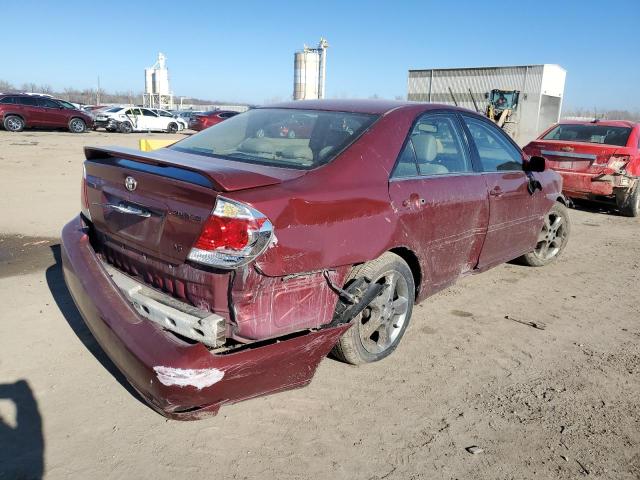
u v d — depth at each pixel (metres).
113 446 2.66
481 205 4.14
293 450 2.68
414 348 3.82
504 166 4.60
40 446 2.63
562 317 4.54
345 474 2.54
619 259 6.49
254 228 2.50
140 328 2.61
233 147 3.50
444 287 4.08
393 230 3.28
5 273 4.90
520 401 3.21
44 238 6.11
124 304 2.79
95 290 2.89
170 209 2.68
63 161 12.68
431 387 3.31
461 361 3.66
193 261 2.56
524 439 2.86
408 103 3.91
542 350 3.89
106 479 2.44
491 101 30.25
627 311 4.75
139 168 2.89
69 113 23.88
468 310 4.60
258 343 2.74
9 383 3.13
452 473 2.58
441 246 3.81
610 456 2.75
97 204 3.23
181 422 2.87
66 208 7.62
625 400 3.28
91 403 2.99
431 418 3.00
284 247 2.63
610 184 8.61
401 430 2.88
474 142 4.27
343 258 2.96
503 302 4.82
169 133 29.70
